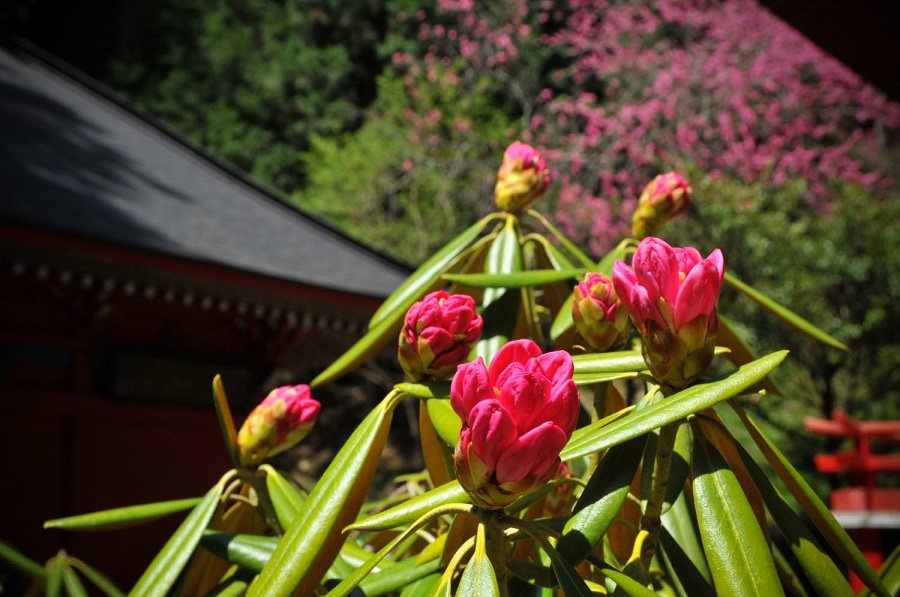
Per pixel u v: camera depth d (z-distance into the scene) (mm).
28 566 1449
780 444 12602
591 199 13688
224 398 1009
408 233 16719
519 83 17172
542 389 613
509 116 17516
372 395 18328
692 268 684
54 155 11039
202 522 965
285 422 999
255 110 20938
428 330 846
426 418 929
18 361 9273
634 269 707
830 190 12562
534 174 1163
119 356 9648
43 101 13391
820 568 704
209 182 12930
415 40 19719
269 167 20156
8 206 7871
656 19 15328
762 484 738
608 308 905
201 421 10328
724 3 15164
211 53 21078
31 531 9172
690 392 690
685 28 15523
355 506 799
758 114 14258
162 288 8242
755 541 672
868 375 11727
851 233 11328
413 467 15969
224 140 20266
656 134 13922
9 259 7367
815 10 4973
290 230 11992
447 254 1142
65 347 9508
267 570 766
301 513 792
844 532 704
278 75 20562
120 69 21266
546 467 619
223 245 9641
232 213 11703
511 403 617
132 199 10344
